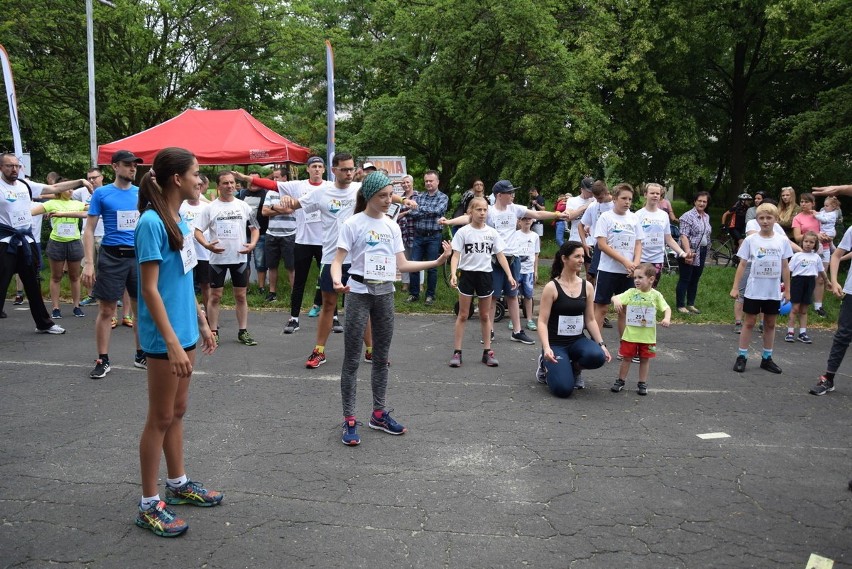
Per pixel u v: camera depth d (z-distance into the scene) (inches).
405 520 146.6
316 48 782.5
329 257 277.4
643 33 815.1
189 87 775.7
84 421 204.7
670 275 527.5
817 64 887.1
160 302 129.3
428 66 721.6
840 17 692.1
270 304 403.5
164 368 133.6
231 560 130.0
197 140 452.4
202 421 205.9
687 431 206.8
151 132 461.4
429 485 164.1
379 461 177.9
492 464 177.6
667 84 914.7
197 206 314.7
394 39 793.6
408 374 265.1
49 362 272.8
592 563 131.2
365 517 147.6
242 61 800.3
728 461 183.5
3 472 167.5
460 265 273.9
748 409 230.7
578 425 209.8
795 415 225.1
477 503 155.3
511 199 329.7
